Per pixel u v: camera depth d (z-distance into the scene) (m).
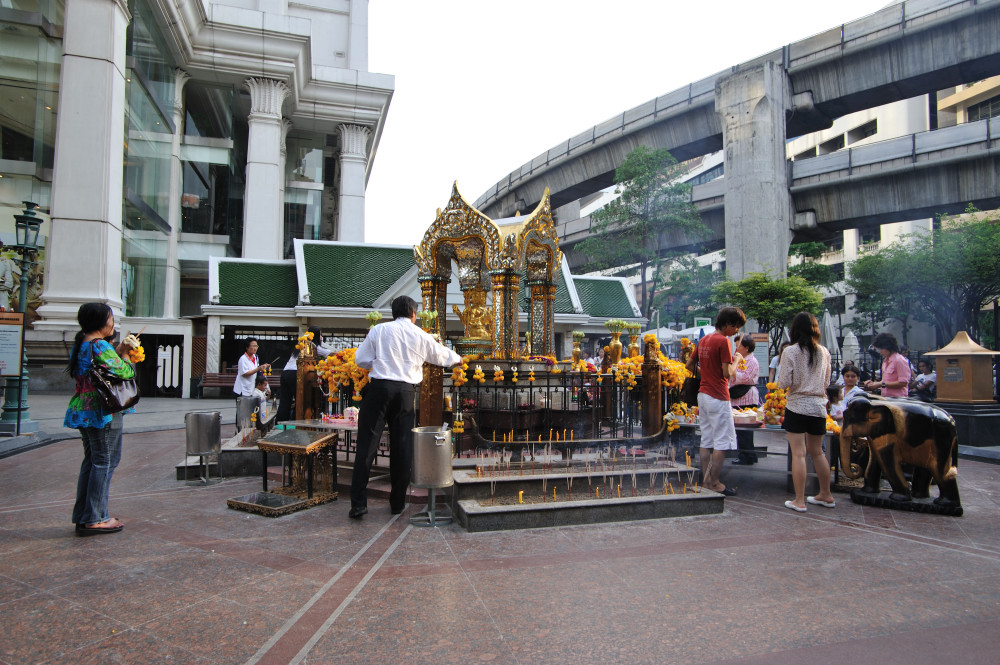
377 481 6.02
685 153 33.91
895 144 25.27
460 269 7.58
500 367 6.79
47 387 18.59
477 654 2.72
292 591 3.43
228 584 3.52
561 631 2.96
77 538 4.39
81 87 19.02
